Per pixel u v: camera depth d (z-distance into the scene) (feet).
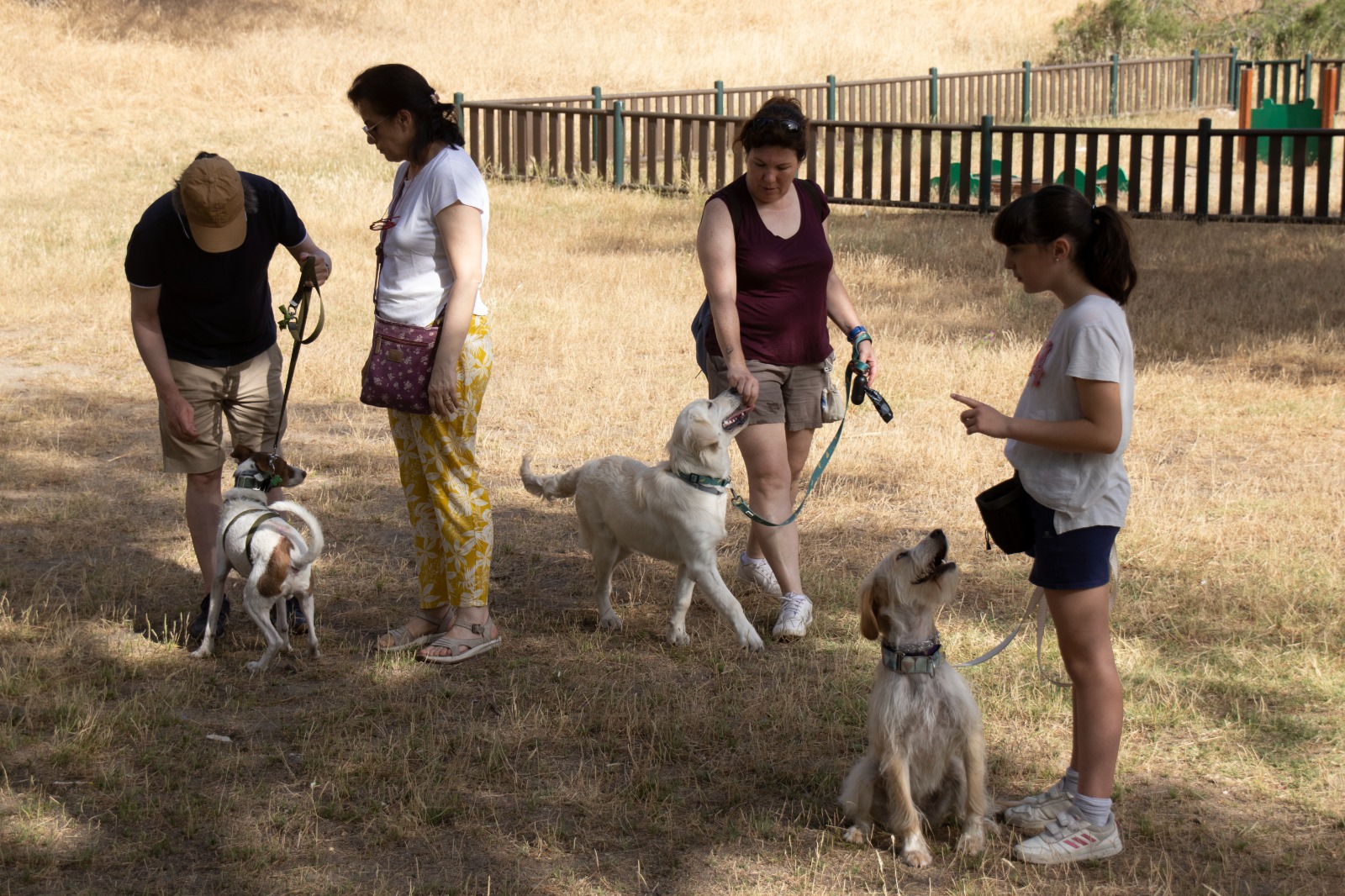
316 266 17.42
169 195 15.87
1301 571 18.28
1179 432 25.22
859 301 36.45
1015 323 33.53
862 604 11.88
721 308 16.31
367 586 18.80
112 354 31.50
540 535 20.99
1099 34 92.73
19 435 25.30
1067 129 47.57
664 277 39.17
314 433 26.20
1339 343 30.81
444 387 15.08
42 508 21.62
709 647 16.60
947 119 71.31
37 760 13.60
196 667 16.02
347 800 12.91
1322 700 14.76
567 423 26.25
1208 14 100.12
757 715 14.67
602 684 15.64
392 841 12.23
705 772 13.57
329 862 11.91
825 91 68.33
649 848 12.17
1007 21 100.42
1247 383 27.96
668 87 79.66
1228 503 21.12
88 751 13.65
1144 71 80.18
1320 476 22.47
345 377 29.81
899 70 84.94
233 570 19.39
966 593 18.31
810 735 14.24
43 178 54.54
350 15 94.63
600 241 44.83
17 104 66.69
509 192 54.44
